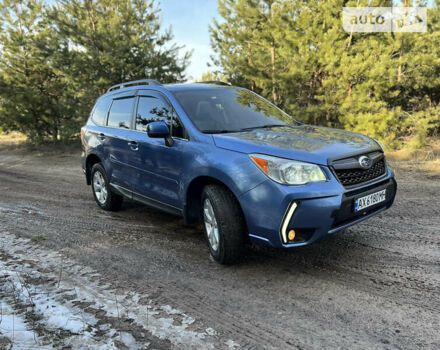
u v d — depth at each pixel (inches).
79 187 311.1
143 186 170.6
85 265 140.4
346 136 139.2
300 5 440.1
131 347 87.3
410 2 406.0
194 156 136.1
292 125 159.9
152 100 169.3
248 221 119.3
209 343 88.2
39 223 202.2
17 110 632.4
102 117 212.1
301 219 110.7
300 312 100.9
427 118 407.5
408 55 416.5
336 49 409.4
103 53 539.2
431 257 130.3
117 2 584.4
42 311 106.0
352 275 120.7
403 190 230.1
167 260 142.1
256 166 116.9
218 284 120.1
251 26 493.4
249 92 184.9
